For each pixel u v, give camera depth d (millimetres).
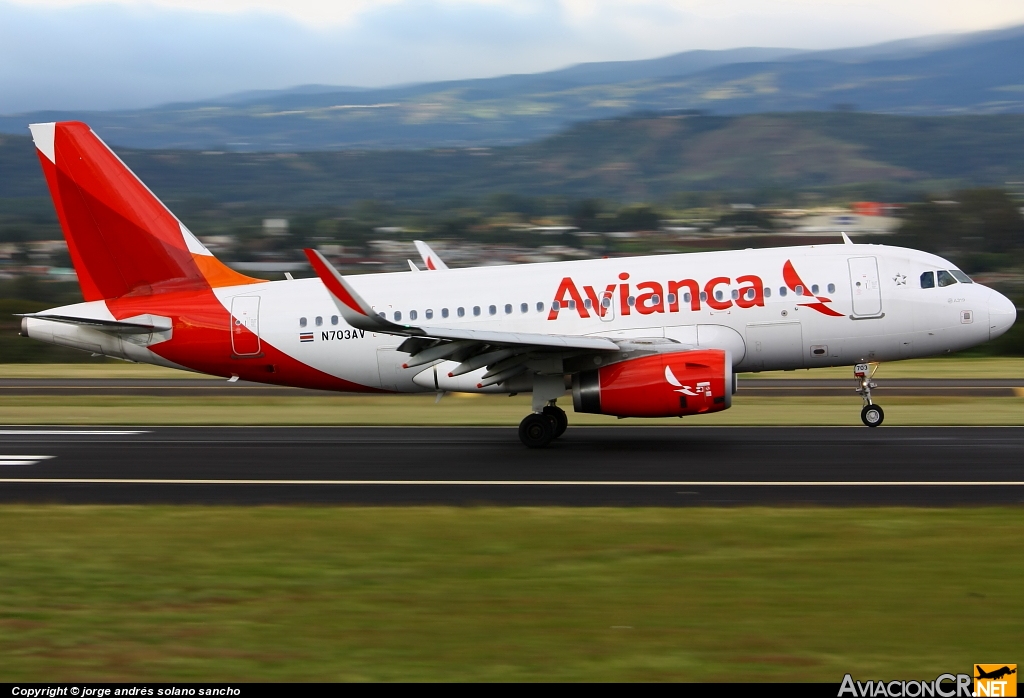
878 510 64312
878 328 95188
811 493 70500
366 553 55969
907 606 46031
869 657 40750
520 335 85500
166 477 80688
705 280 95750
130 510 67938
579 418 115500
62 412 125000
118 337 103688
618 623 44562
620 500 69312
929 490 70938
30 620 46062
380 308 99688
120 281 103688
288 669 40344
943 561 52625
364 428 109312
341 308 80875
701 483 74750
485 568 52812
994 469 78312
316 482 77938
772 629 43594
